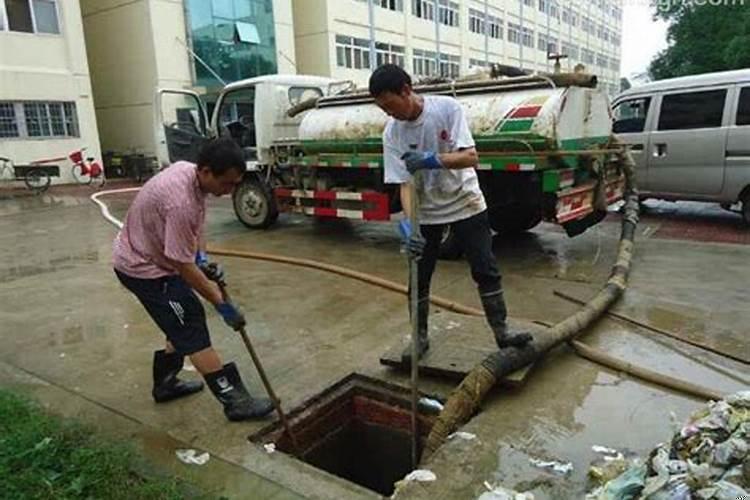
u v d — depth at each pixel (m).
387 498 2.22
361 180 6.81
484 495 2.16
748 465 1.85
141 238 2.60
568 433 2.62
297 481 2.33
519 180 5.57
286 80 7.54
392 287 4.94
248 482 2.33
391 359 3.23
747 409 2.15
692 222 7.52
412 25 25.30
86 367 3.51
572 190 5.53
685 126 7.04
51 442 2.48
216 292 2.63
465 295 4.74
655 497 1.87
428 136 2.84
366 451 3.27
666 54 25.47
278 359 3.55
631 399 2.92
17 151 14.09
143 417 2.87
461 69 29.09
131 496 2.17
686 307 4.25
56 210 10.52
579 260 5.81
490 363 2.92
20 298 5.02
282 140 7.25
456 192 2.94
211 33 17.06
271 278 5.46
